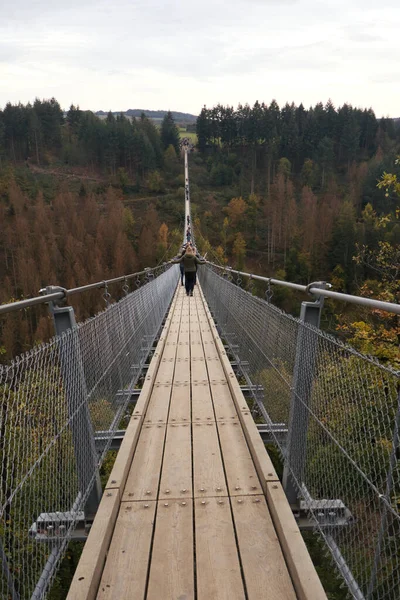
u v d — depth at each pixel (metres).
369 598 1.40
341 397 1.71
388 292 7.78
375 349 6.31
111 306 3.20
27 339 29.59
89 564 1.69
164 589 1.67
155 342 7.21
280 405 2.76
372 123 97.88
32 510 1.53
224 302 7.02
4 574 1.30
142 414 3.27
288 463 2.40
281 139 95.31
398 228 31.09
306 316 2.24
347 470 1.66
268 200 75.38
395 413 1.39
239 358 4.95
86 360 2.35
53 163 94.88
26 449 1.45
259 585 1.67
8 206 63.03
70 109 118.69
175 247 47.47
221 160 103.69
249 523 2.04
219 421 3.28
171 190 91.38
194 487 2.37
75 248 48.94
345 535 1.69
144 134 102.31
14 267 45.03
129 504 2.22
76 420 2.07
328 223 49.91
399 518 1.26
